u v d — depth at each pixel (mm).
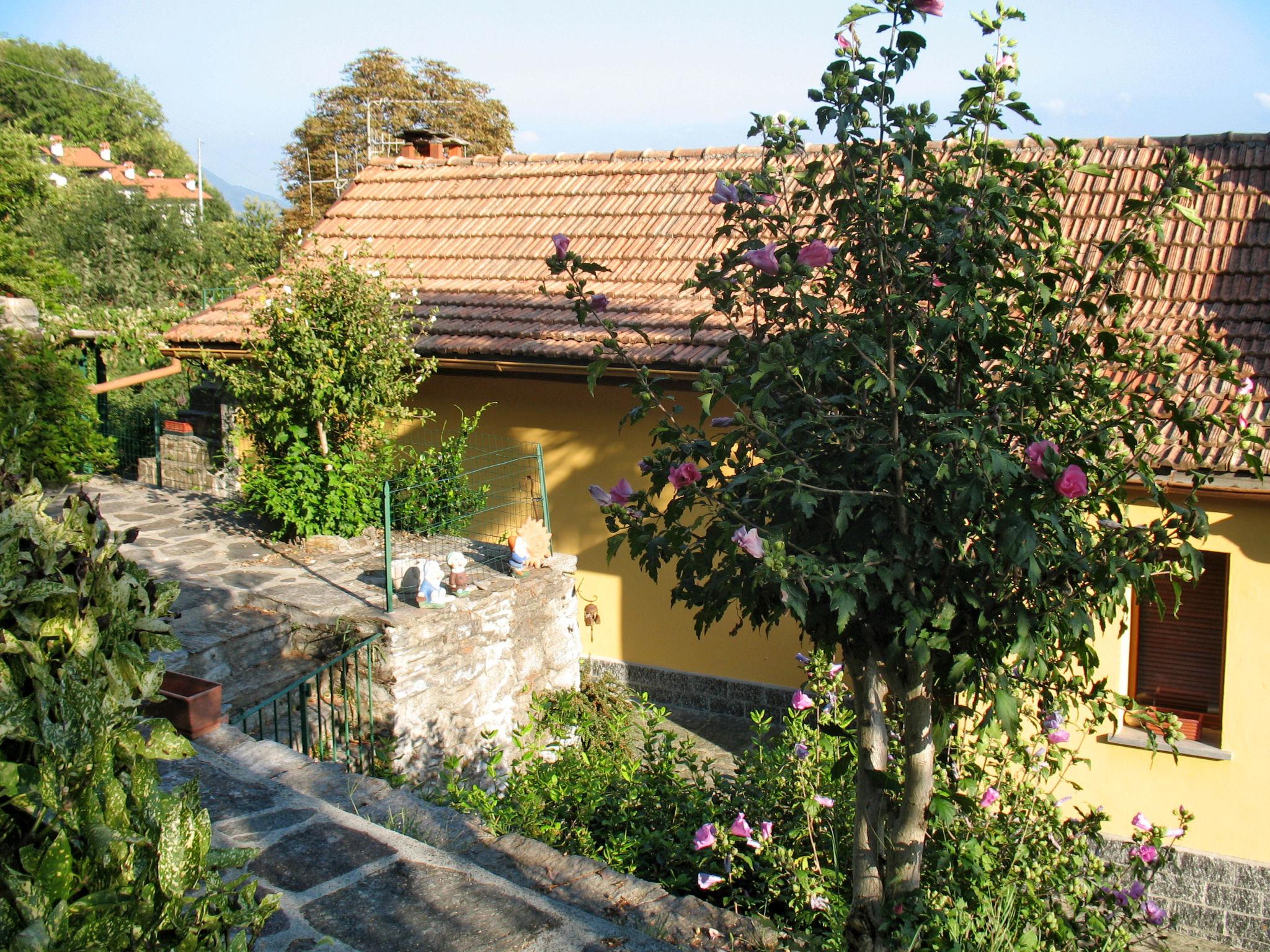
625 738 8211
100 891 1970
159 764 4773
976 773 5367
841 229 4082
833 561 3787
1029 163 3893
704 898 6113
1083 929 5027
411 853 3982
